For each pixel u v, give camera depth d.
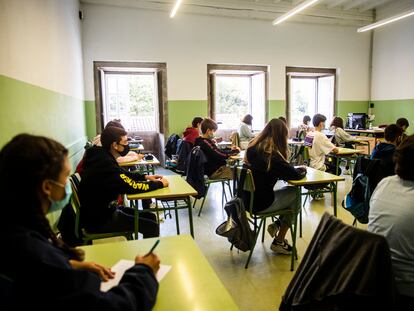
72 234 2.30
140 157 4.41
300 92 8.99
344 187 5.42
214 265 2.76
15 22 2.62
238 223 2.62
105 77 7.50
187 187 2.62
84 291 0.82
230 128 8.38
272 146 2.70
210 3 7.36
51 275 0.79
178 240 1.52
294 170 2.73
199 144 4.16
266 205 2.71
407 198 1.34
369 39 8.77
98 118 7.08
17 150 0.82
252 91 8.48
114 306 0.85
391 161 2.72
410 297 1.29
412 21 7.77
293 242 2.72
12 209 0.81
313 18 8.12
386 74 8.50
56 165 0.86
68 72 5.02
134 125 7.92
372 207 1.48
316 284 1.21
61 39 4.52
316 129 4.84
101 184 2.23
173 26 7.28
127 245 1.46
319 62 8.38
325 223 1.30
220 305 1.03
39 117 3.25
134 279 0.97
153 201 3.80
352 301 1.10
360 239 1.13
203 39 7.48
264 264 2.77
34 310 0.78
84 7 6.76
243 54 7.77
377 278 1.07
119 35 7.00
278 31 7.96
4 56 2.34
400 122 4.93
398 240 1.33
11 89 2.47
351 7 8.16
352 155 5.00
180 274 1.21
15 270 0.77
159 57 7.26
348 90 8.74
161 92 7.39
